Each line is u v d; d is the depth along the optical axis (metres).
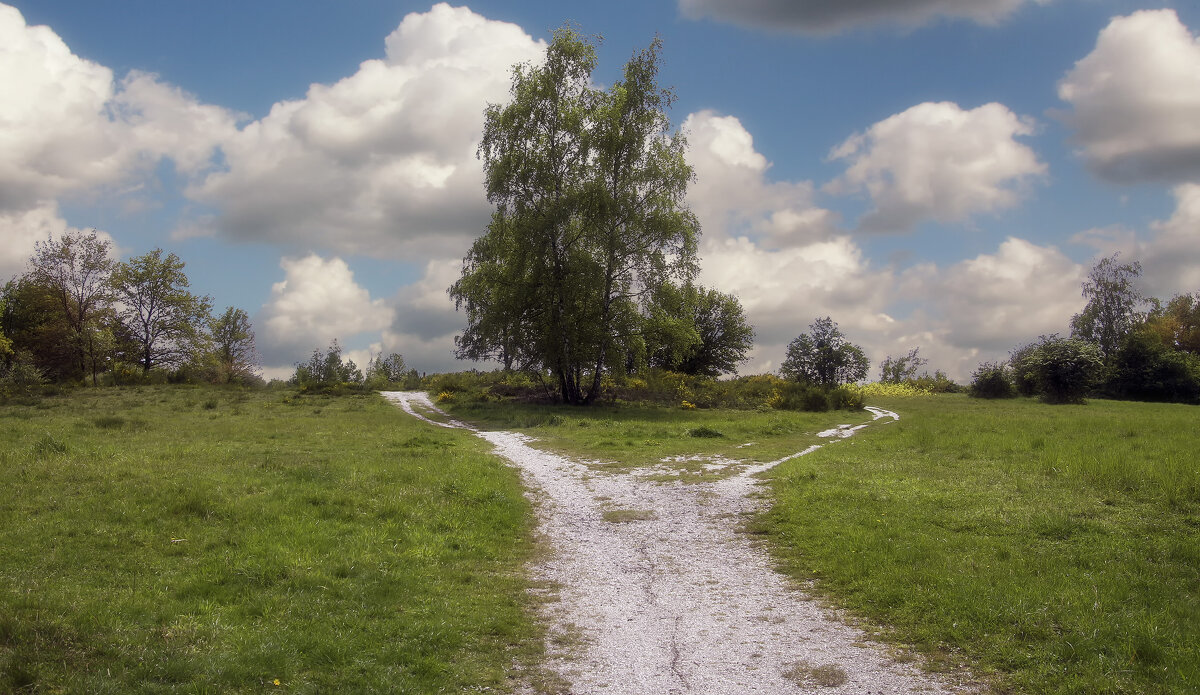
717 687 6.24
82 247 53.12
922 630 7.28
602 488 15.29
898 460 16.98
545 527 12.28
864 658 6.81
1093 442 18.92
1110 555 9.12
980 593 7.91
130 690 5.52
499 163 33.78
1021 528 10.44
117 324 56.81
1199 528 10.18
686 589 9.07
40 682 5.45
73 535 9.77
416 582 8.75
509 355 35.53
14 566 8.45
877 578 8.81
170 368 57.97
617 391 41.12
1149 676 5.95
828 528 11.20
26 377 43.28
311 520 11.01
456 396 41.03
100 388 44.44
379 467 15.79
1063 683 5.97
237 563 8.84
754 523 12.19
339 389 47.47
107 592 7.67
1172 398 50.34
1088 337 70.00
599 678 6.43
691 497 14.22
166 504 11.43
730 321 59.75
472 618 7.73
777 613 8.15
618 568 9.99
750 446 21.48
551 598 8.70
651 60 35.19
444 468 16.09
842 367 50.78
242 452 17.66
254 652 6.37
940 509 11.80
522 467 17.84
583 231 34.50
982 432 22.81
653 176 34.38
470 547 10.49
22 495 11.73
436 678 6.27
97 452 16.20
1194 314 75.50
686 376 48.03
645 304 35.31
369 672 6.21
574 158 34.16
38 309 59.03
